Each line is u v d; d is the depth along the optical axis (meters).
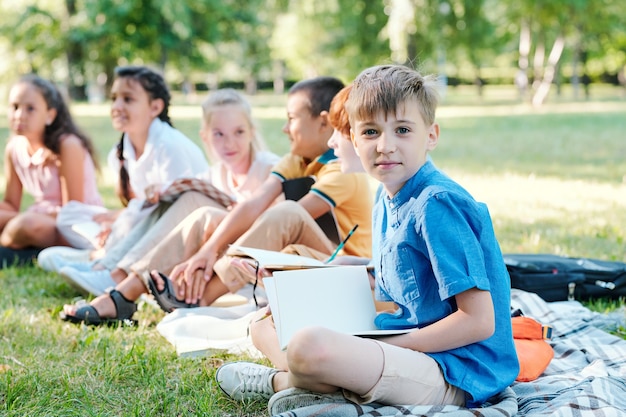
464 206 2.26
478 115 20.77
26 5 25.98
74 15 24.70
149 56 26.50
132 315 3.51
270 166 4.07
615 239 5.11
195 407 2.52
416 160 2.32
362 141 2.33
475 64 30.56
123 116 4.48
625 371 2.66
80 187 5.05
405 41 25.52
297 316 2.36
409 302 2.32
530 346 2.75
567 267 3.72
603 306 3.70
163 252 3.53
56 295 4.06
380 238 2.46
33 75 5.04
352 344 2.16
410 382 2.21
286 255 2.83
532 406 2.39
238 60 40.31
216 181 4.25
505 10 28.75
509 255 3.83
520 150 11.75
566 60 34.91
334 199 3.42
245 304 3.67
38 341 3.20
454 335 2.21
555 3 24.17
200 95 40.03
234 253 2.97
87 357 2.99
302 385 2.25
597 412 2.20
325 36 30.56
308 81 3.62
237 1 27.98
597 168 9.41
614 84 45.12
